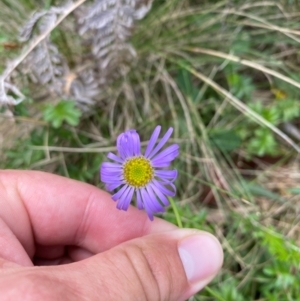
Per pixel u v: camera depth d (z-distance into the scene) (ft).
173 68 0.49
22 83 0.46
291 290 0.41
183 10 0.49
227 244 0.43
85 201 0.35
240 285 0.43
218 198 0.45
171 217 0.42
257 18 0.45
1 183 0.34
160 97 0.50
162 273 0.28
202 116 0.50
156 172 0.33
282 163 0.47
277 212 0.46
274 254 0.40
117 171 0.33
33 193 0.34
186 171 0.48
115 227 0.36
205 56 0.49
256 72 0.50
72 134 0.47
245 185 0.46
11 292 0.22
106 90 0.48
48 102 0.46
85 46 0.46
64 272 0.24
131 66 0.48
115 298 0.24
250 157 0.47
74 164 0.48
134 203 0.45
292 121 0.48
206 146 0.46
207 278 0.31
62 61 0.44
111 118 0.48
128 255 0.27
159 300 0.27
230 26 0.49
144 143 0.47
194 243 0.30
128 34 0.43
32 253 0.36
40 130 0.48
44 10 0.39
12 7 0.48
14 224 0.34
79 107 0.46
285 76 0.47
